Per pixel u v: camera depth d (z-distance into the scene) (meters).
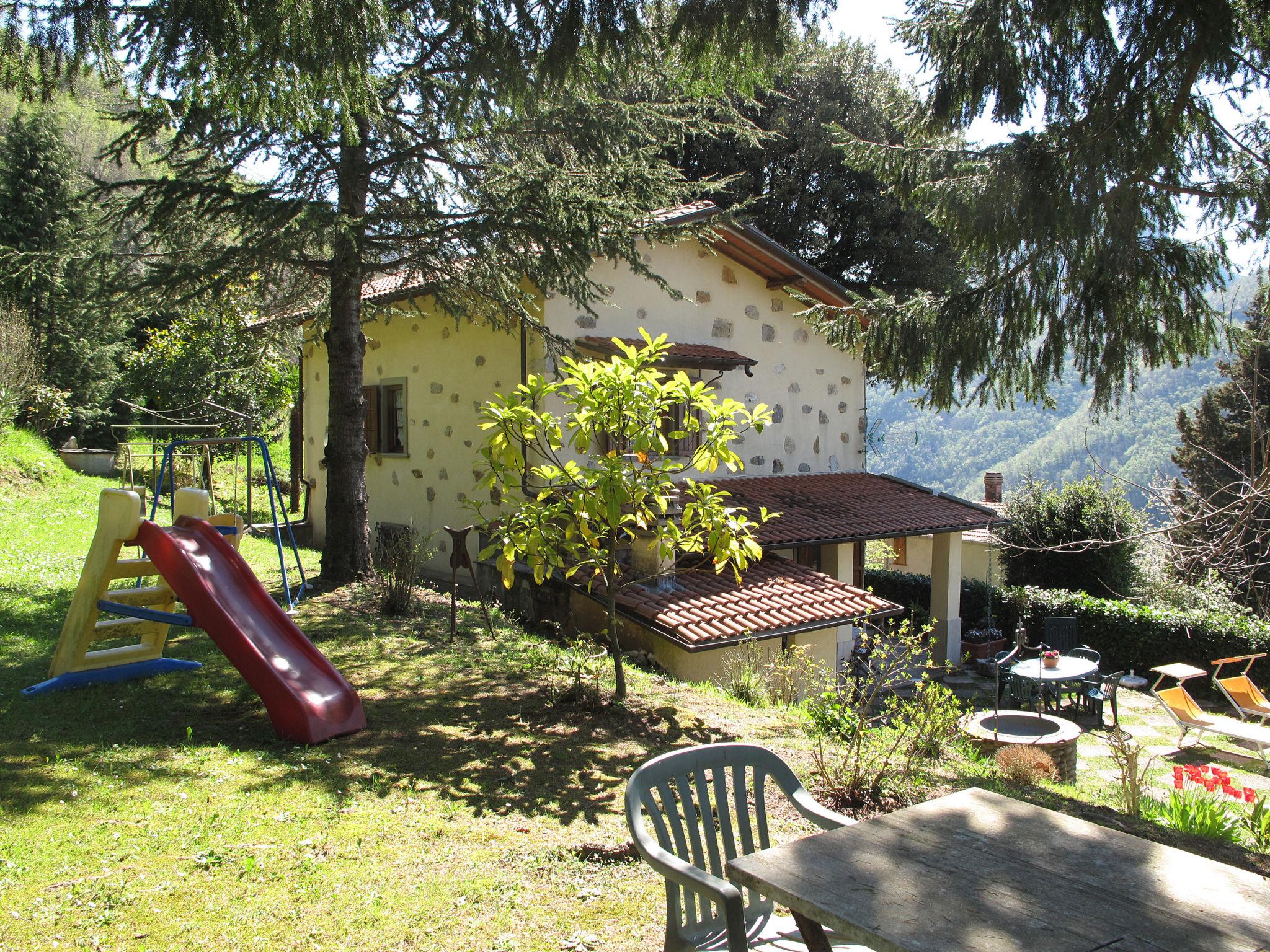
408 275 9.15
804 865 2.05
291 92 4.46
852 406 14.20
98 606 5.62
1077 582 16.31
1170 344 5.66
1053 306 5.80
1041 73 5.04
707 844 2.53
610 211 8.07
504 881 3.29
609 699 6.05
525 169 8.72
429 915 3.01
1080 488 16.44
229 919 2.90
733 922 1.96
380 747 4.89
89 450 16.91
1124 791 5.89
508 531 5.59
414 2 6.02
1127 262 5.32
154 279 7.56
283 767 4.42
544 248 8.27
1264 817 5.76
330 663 5.44
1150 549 11.30
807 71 18.80
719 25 4.77
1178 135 5.12
